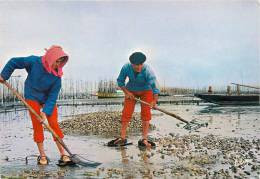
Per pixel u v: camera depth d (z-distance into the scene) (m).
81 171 4.80
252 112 14.95
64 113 15.09
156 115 13.77
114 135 8.11
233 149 6.29
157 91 6.63
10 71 5.21
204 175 4.57
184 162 5.27
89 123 9.70
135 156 5.73
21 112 16.19
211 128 9.38
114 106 18.64
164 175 4.55
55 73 5.20
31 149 6.52
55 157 5.79
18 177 4.54
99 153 5.98
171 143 6.90
